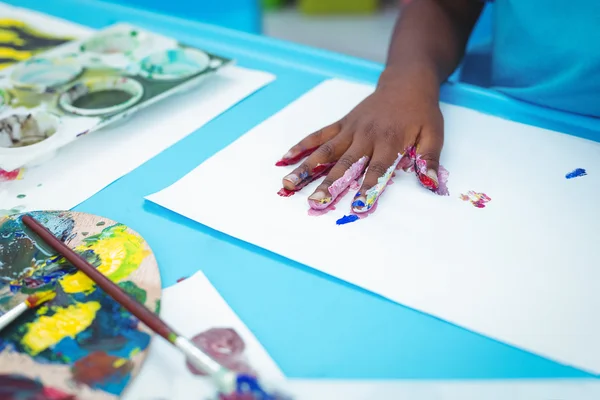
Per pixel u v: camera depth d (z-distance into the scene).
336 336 0.41
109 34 0.83
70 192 0.57
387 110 0.64
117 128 0.67
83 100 0.71
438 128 0.63
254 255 0.48
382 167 0.57
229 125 0.68
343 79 0.77
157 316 0.39
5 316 0.40
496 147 0.61
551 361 0.38
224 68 0.80
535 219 0.50
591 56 0.67
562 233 0.49
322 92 0.74
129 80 0.73
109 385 0.36
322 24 2.55
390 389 0.36
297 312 0.42
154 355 0.39
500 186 0.55
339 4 2.64
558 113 0.68
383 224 0.50
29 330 0.40
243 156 0.61
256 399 0.34
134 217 0.53
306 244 0.48
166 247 0.49
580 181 0.55
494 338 0.40
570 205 0.52
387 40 2.35
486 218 0.51
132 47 0.81
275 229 0.50
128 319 0.41
